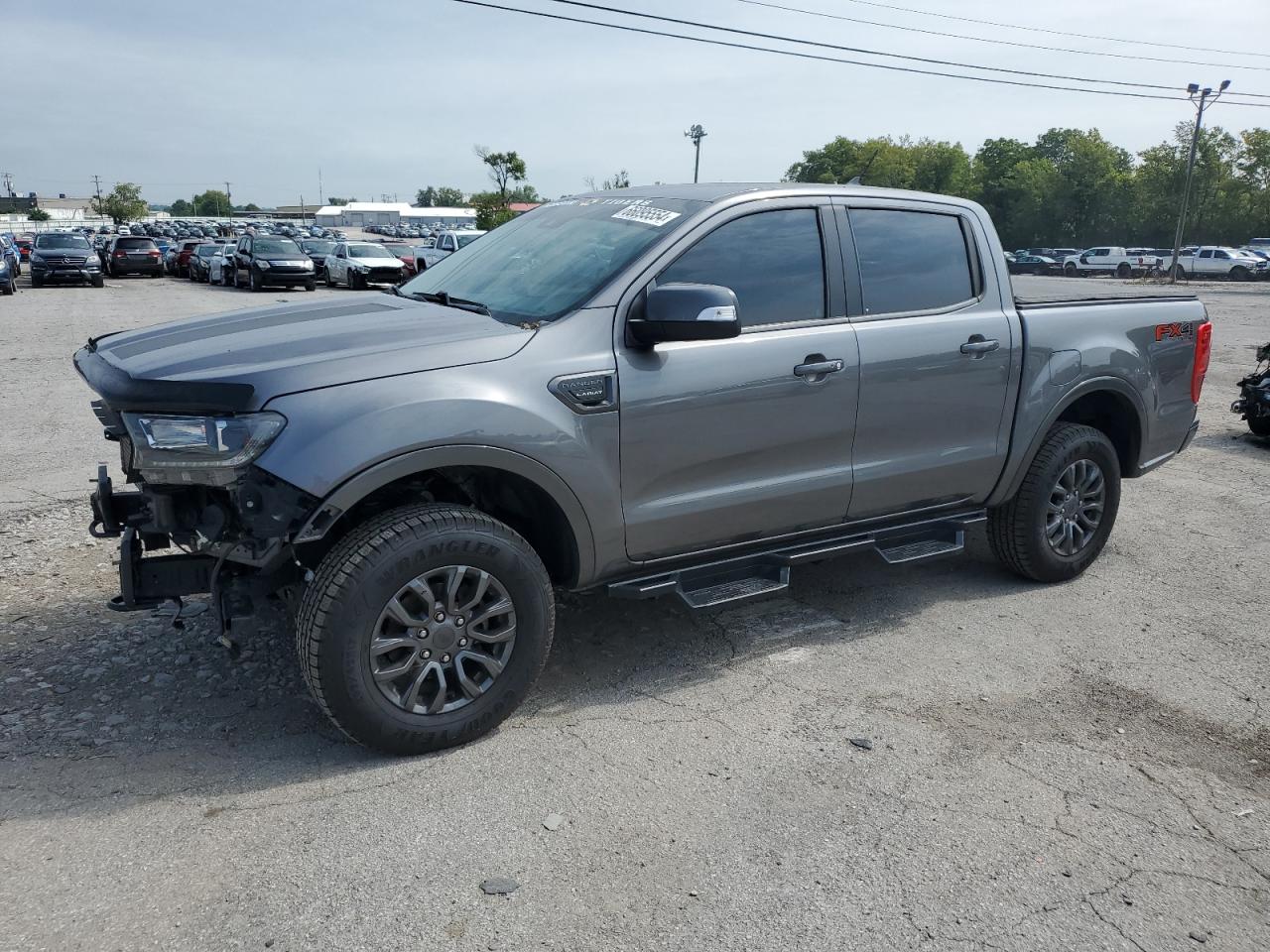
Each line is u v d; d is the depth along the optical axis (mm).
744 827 2951
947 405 4359
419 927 2486
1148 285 42094
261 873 2678
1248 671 4133
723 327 3326
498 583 3316
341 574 3043
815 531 4195
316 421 3004
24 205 176125
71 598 4566
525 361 3348
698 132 45000
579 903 2594
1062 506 4949
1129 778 3291
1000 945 2494
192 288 31172
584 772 3234
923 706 3756
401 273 28891
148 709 3564
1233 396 11156
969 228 4555
